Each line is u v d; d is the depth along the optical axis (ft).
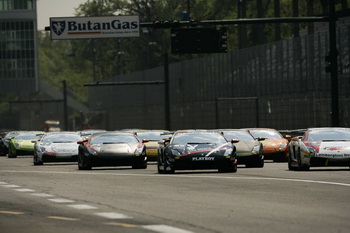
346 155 272.10
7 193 196.34
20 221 134.72
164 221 131.64
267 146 362.33
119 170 310.24
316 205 153.89
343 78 522.88
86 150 318.86
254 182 220.23
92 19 488.44
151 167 337.52
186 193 187.62
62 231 121.08
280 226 122.83
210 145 277.64
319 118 562.25
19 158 499.10
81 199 176.35
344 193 179.93
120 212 146.92
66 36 487.20
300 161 276.82
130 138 332.19
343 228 119.44
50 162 407.44
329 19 391.04
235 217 136.05
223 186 207.82
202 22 383.24
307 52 577.02
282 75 617.21
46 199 177.88
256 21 380.58
